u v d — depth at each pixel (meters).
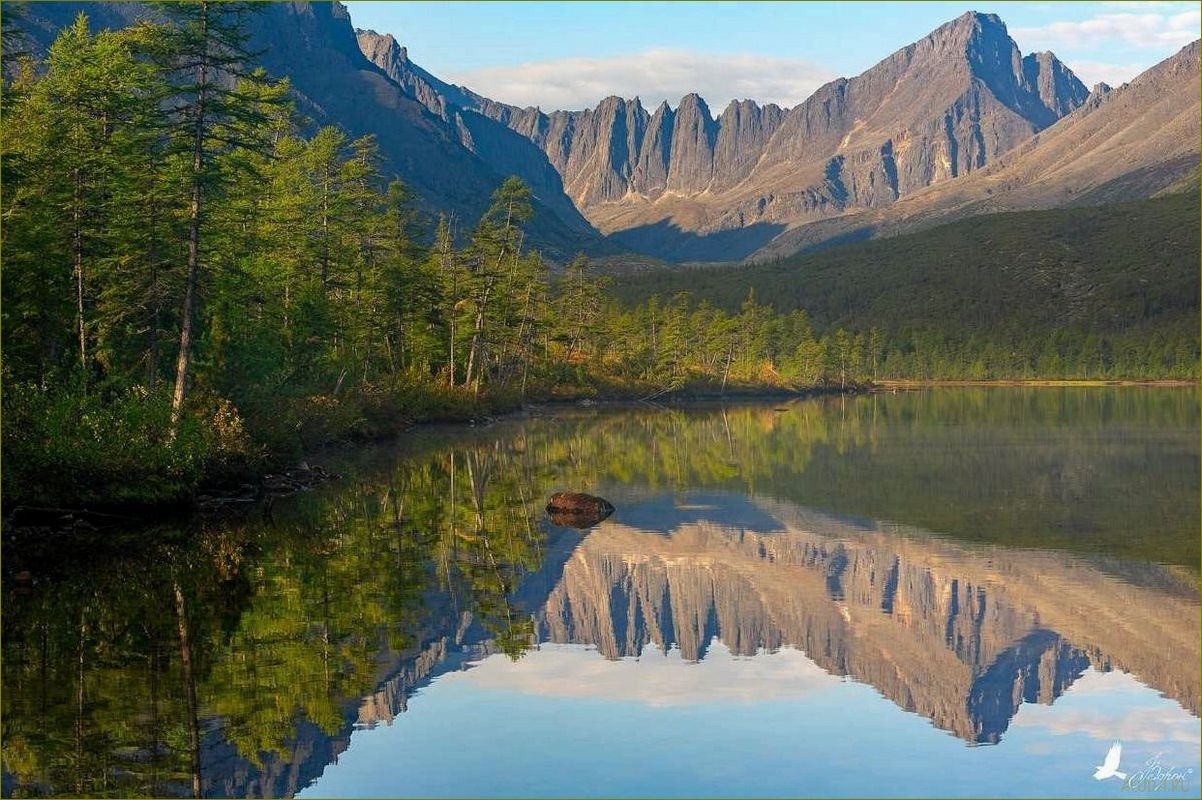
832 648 24.98
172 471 39.47
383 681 21.44
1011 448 70.62
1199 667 23.41
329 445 69.12
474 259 104.38
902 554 35.56
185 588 28.86
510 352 122.81
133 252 45.88
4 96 47.19
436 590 29.48
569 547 36.41
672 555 35.34
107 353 48.44
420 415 90.81
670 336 161.62
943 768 17.66
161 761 17.14
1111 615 27.86
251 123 45.69
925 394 179.50
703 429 91.62
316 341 66.75
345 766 17.20
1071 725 19.91
